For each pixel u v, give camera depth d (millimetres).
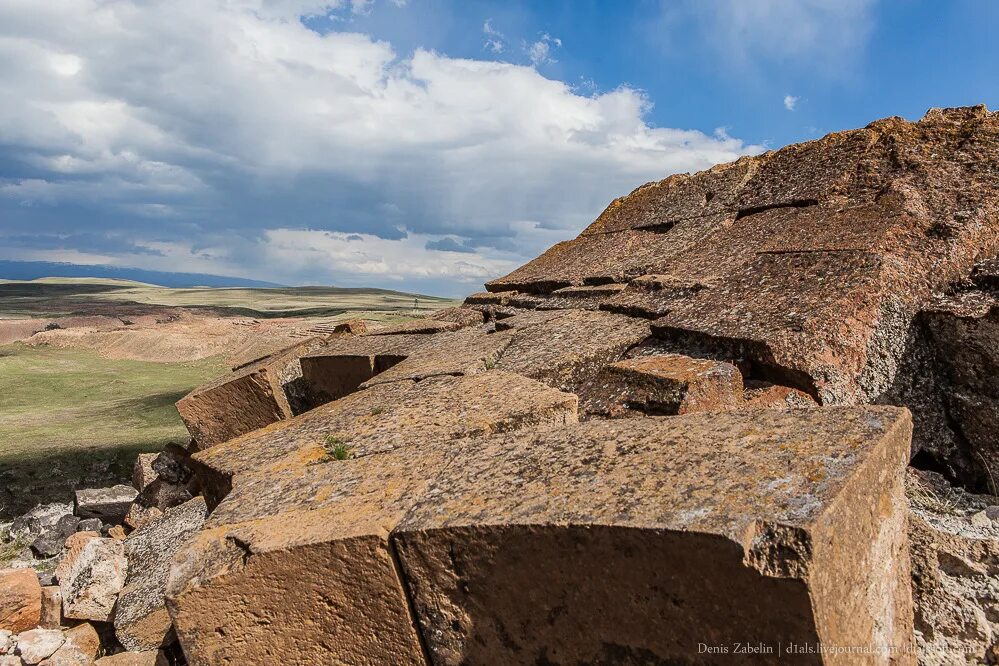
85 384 39312
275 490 3842
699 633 2402
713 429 3109
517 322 8531
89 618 6672
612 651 2609
